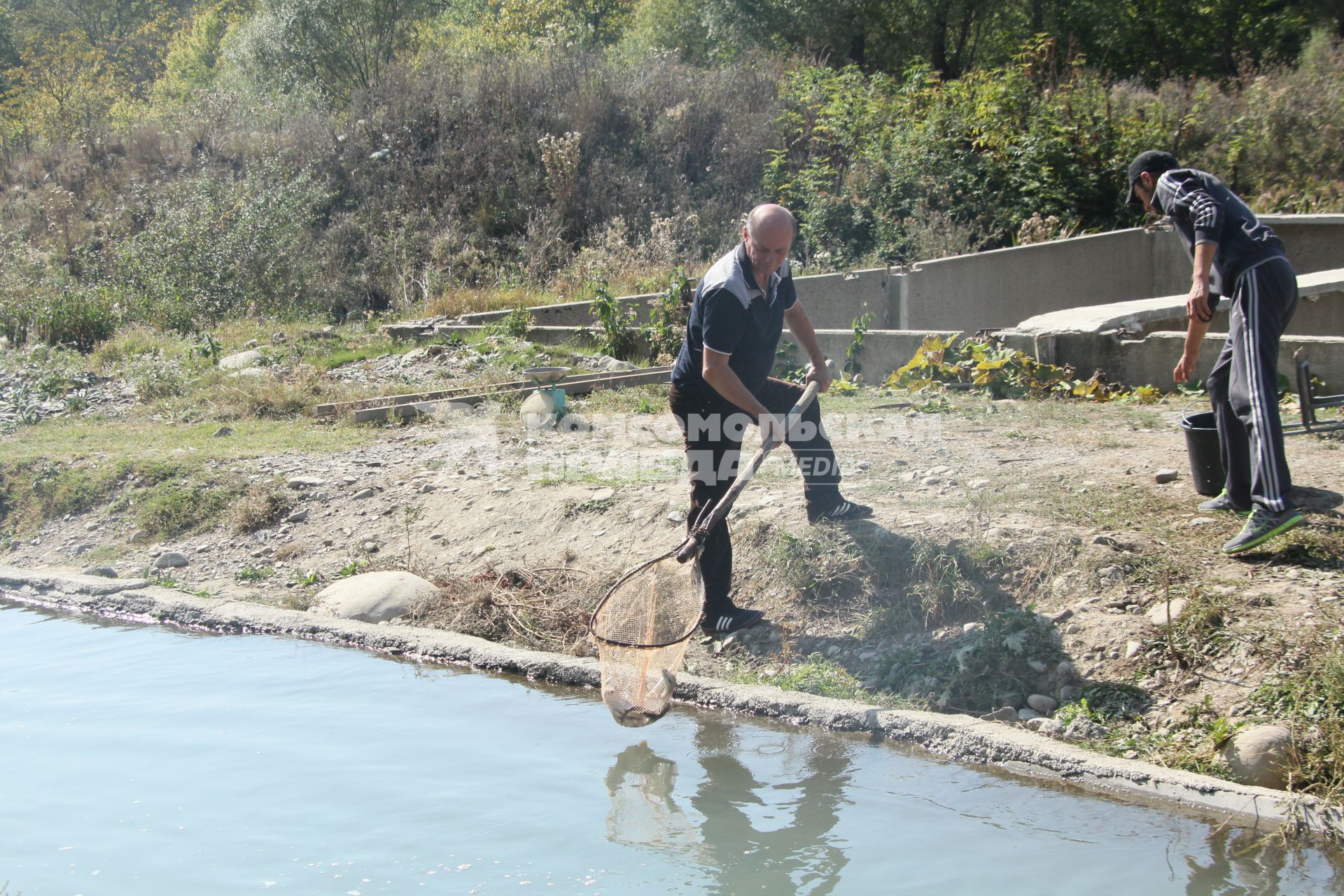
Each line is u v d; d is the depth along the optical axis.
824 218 15.60
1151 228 14.21
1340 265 12.74
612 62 22.02
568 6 30.48
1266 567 4.64
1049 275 13.47
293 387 10.39
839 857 3.52
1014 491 5.76
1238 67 22.73
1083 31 24.67
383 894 3.31
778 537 5.56
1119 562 4.82
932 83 18.44
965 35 24.89
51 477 8.31
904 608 5.03
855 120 17.86
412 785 4.05
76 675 5.29
